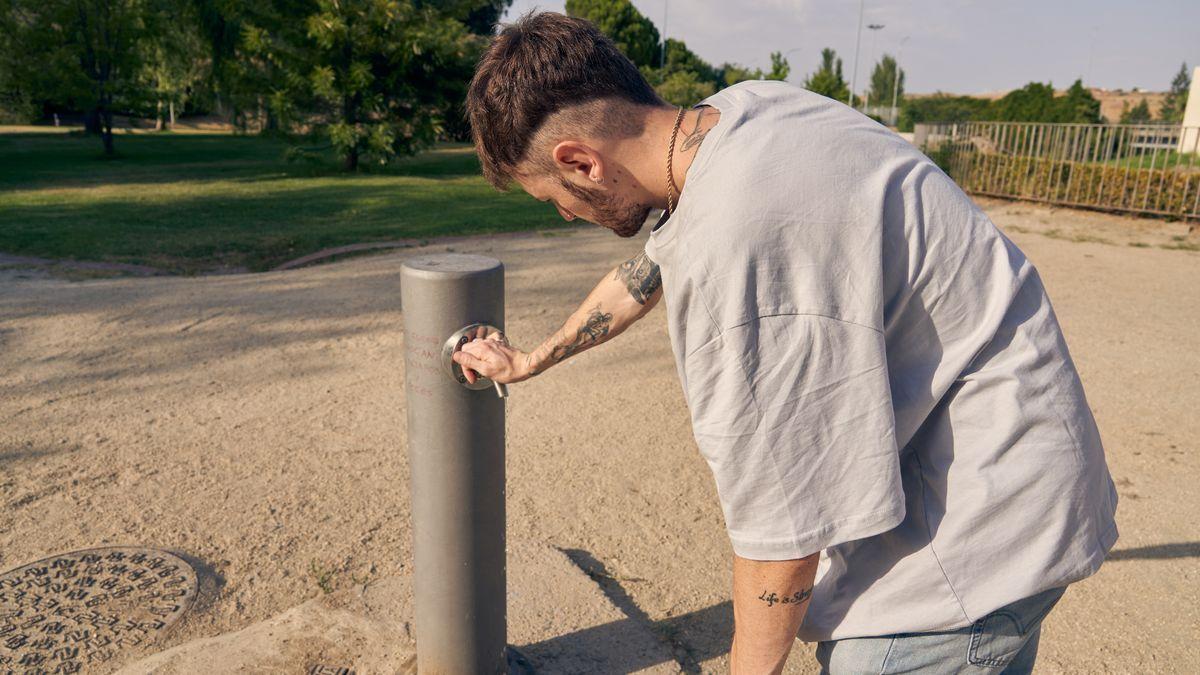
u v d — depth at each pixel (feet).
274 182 55.11
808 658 7.50
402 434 12.30
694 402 3.43
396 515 9.90
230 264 26.37
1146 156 41.22
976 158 41.55
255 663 6.75
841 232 3.22
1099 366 15.85
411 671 6.59
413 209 39.63
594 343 4.65
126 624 7.77
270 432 12.31
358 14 59.62
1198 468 11.44
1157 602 8.37
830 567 4.12
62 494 10.31
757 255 3.19
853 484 3.34
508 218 36.14
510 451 11.87
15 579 8.44
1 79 73.51
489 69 3.67
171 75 105.09
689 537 9.60
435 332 5.19
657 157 3.59
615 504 10.34
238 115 76.64
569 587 8.07
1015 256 3.61
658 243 3.76
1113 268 25.90
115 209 39.14
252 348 16.35
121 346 16.43
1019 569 3.59
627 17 134.00
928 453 3.70
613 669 6.90
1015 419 3.51
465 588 5.85
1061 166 37.83
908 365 3.56
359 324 18.02
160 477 10.81
